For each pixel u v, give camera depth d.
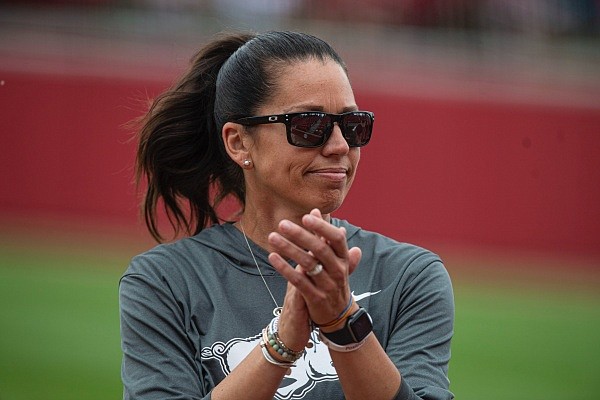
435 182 51.00
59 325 32.91
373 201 50.47
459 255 49.91
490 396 28.14
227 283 10.60
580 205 51.44
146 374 10.03
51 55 50.53
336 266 8.90
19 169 49.47
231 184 11.64
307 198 10.22
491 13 55.94
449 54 54.31
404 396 9.38
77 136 49.59
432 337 10.24
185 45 51.69
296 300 9.18
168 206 12.08
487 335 35.75
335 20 54.66
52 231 47.44
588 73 54.12
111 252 44.41
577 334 36.78
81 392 26.22
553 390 29.22
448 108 51.44
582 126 52.12
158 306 10.34
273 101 10.23
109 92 49.84
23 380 27.02
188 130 11.61
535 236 51.31
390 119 51.09
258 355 9.37
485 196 51.12
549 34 56.12
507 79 52.94
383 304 10.45
